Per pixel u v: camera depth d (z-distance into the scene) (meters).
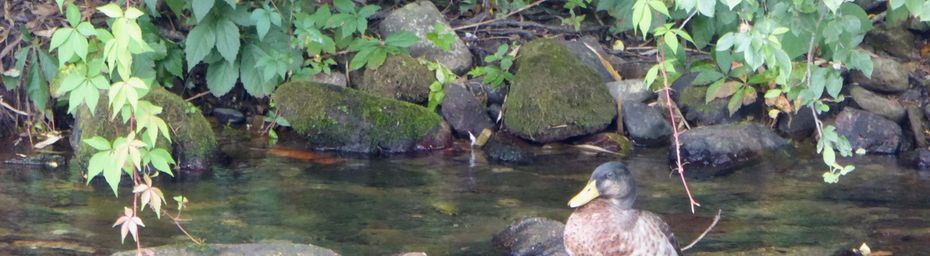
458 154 9.45
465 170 8.91
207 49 9.69
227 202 7.89
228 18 9.77
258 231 7.23
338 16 10.35
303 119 9.66
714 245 7.05
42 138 9.59
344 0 10.49
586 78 10.00
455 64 10.53
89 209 7.63
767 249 6.97
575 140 9.78
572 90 9.86
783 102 9.83
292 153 9.38
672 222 7.53
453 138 9.86
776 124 9.94
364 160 9.22
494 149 9.39
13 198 7.87
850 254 6.90
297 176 8.66
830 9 4.93
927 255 6.88
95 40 9.12
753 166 9.09
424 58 10.41
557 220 7.55
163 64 10.02
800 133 9.86
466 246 7.03
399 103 9.71
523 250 6.92
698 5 4.89
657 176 8.76
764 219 7.61
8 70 9.90
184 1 9.92
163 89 9.38
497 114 10.06
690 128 9.84
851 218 7.64
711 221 7.55
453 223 7.49
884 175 8.82
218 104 10.41
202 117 9.12
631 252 6.41
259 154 9.32
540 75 9.95
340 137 9.53
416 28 10.75
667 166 9.09
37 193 8.02
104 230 7.16
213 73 10.06
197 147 8.91
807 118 9.84
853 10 5.45
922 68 10.77
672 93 10.19
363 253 6.86
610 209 6.52
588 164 9.12
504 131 9.91
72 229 7.17
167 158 5.59
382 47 10.34
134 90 5.11
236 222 7.41
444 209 7.81
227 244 6.44
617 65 10.74
